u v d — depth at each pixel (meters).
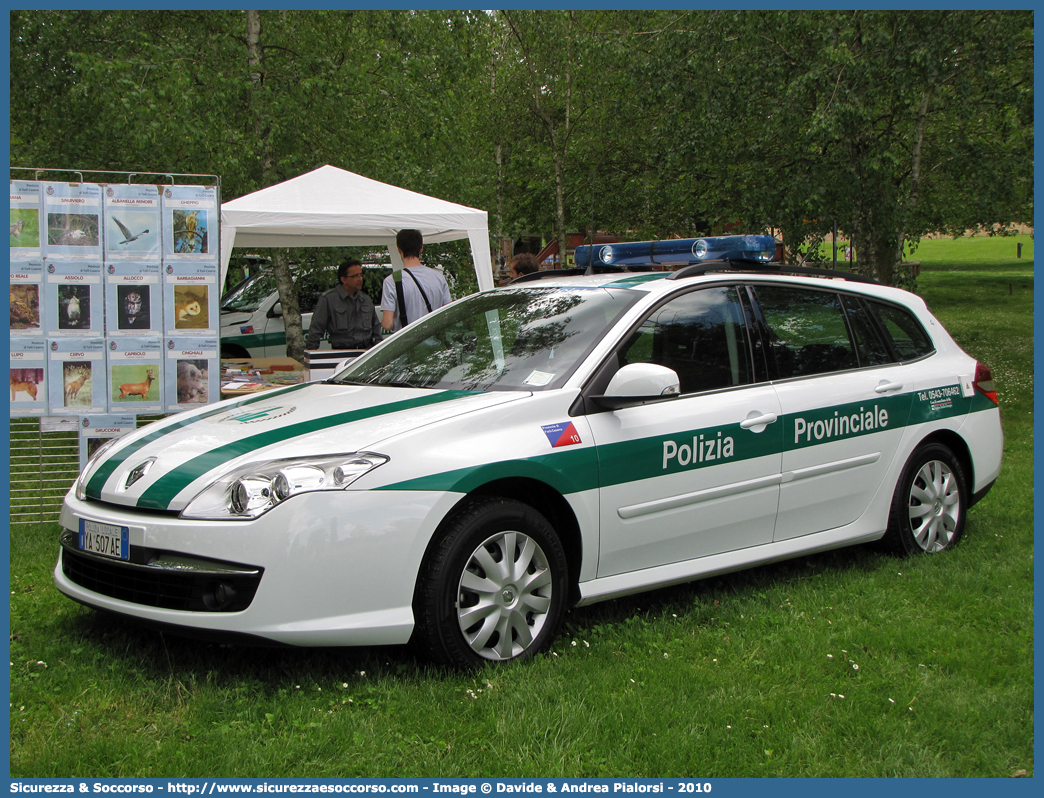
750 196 13.80
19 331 5.39
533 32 19.12
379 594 3.10
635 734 2.83
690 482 3.92
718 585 4.48
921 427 4.92
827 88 12.35
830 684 3.25
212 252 5.68
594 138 19.92
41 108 13.93
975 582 4.39
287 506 3.02
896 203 13.40
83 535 3.41
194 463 3.32
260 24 13.51
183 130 11.55
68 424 5.52
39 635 3.64
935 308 24.56
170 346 5.64
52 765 2.61
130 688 3.15
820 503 4.47
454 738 2.80
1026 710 3.04
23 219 5.36
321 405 3.84
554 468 3.49
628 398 3.65
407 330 4.80
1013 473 7.24
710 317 4.25
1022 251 49.66
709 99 13.80
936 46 11.86
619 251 5.08
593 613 4.05
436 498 3.19
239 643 3.01
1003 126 13.39
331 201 7.99
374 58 13.83
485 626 3.30
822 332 4.71
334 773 2.61
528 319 4.24
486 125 20.45
